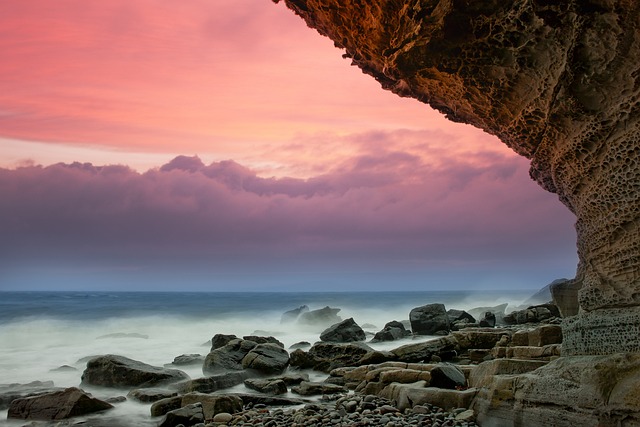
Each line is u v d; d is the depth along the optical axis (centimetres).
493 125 968
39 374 1561
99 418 980
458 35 820
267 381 1227
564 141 812
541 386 707
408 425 794
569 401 662
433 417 830
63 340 2567
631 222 723
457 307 5356
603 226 761
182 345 2400
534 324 1916
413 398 920
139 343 2481
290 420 888
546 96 805
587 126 758
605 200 756
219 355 1491
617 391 623
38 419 987
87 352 2127
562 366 714
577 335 773
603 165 755
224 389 1229
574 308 934
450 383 960
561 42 741
